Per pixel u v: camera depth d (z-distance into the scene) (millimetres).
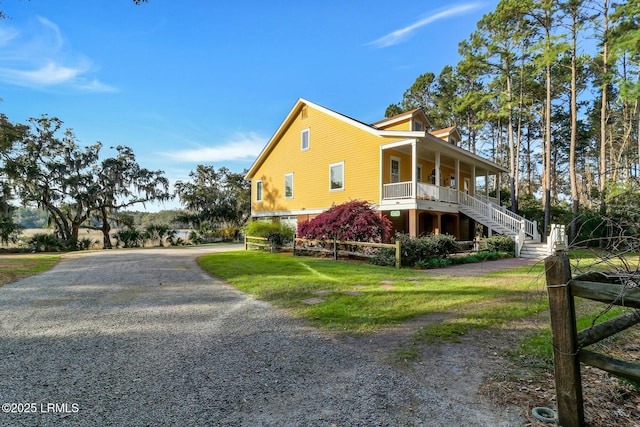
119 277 8992
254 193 23391
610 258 2186
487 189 21312
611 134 27922
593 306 5477
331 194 17984
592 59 21656
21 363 3365
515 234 15367
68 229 25297
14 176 21938
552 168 37281
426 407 2480
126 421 2326
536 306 5410
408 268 10258
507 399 2566
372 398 2625
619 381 2811
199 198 36219
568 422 2203
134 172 27547
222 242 30625
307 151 19453
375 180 16000
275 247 16438
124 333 4340
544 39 21266
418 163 18922
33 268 10875
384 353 3580
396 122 19094
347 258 12891
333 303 5785
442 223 19109
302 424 2277
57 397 2674
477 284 7434
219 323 4781
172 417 2373
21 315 5215
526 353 3471
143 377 3041
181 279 8625
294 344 3906
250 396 2680
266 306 5746
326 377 3020
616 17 17688
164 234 27766
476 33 24359
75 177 24578
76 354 3609
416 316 4953
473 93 25672
